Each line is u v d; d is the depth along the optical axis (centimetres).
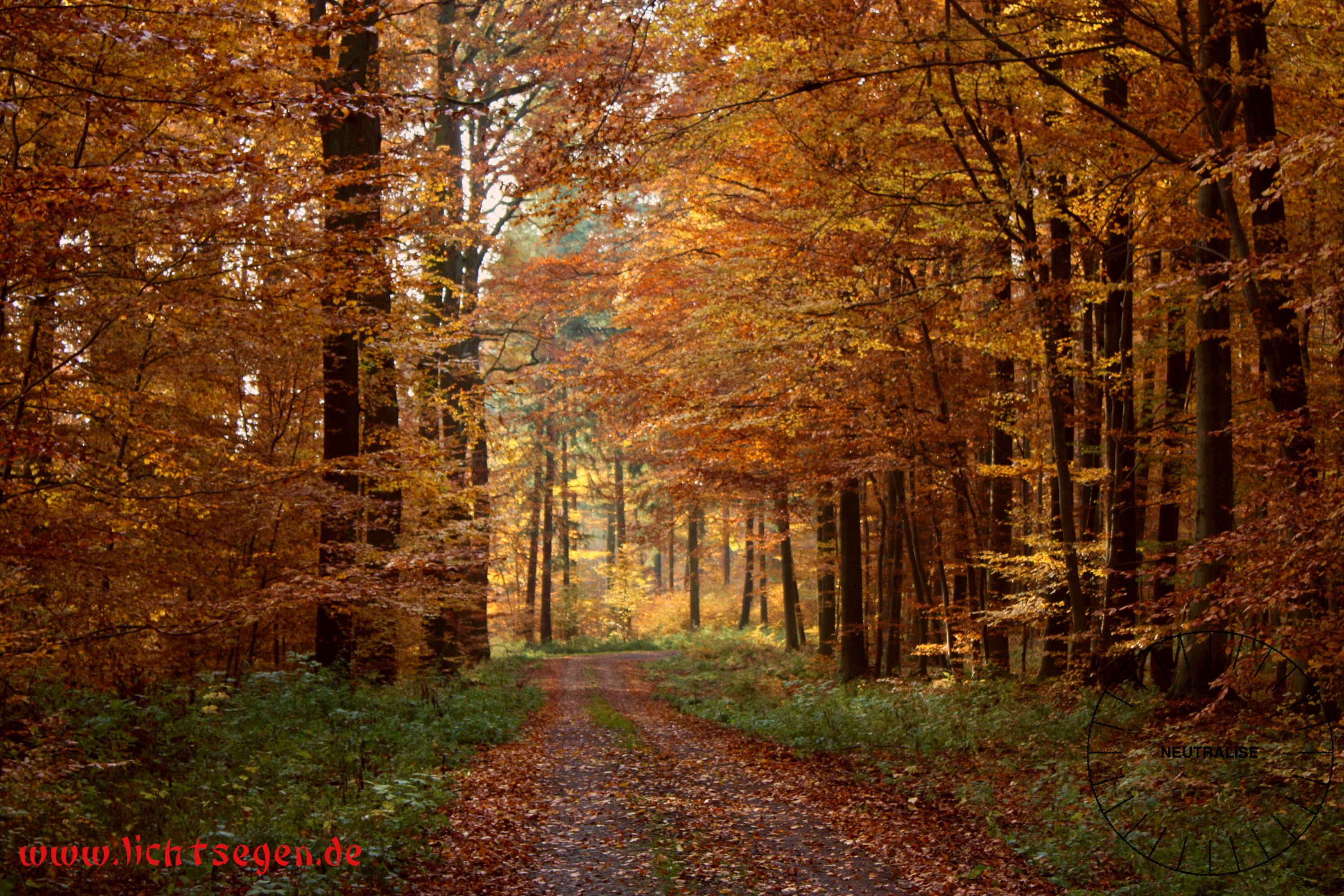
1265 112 897
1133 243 1105
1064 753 963
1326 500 616
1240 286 694
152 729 882
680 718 1639
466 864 712
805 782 1021
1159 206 1094
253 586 1240
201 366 1122
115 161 825
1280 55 1000
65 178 574
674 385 1304
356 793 812
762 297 1248
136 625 840
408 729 1152
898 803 914
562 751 1259
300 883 583
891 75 1004
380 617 1385
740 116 1057
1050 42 1070
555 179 962
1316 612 736
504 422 2377
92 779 754
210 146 759
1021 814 827
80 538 797
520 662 2920
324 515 1079
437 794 862
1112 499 1241
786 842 800
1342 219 1041
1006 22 1032
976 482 1603
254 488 934
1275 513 645
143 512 894
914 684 1486
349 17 709
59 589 842
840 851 772
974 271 1221
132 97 643
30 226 671
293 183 822
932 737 1129
